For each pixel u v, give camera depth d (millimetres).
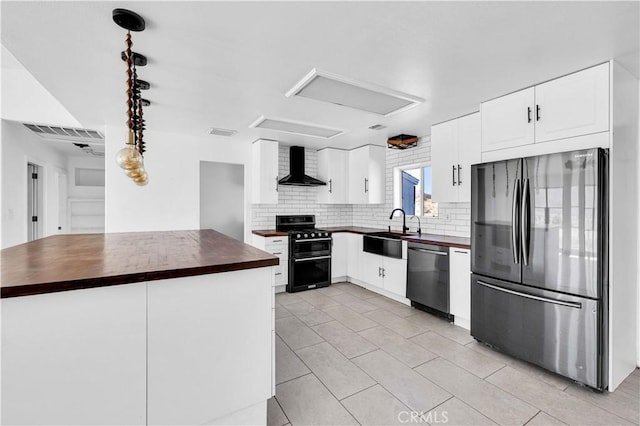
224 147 4426
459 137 3182
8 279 1162
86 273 1266
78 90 2457
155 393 1353
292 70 2127
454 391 1945
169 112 3092
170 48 1816
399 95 2549
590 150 1890
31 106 3393
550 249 2080
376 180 4738
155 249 1969
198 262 1519
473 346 2578
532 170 2176
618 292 2014
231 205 4477
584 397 1887
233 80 2289
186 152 4156
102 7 1429
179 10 1454
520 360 2342
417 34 1679
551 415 1718
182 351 1410
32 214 4598
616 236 1985
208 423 1502
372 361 2324
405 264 3643
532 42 1748
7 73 3316
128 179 3805
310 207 5188
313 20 1551
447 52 1868
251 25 1588
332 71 2129
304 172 4879
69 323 1182
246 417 1604
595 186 1870
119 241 2389
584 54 1871
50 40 1715
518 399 1865
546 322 2100
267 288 1636
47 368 1154
